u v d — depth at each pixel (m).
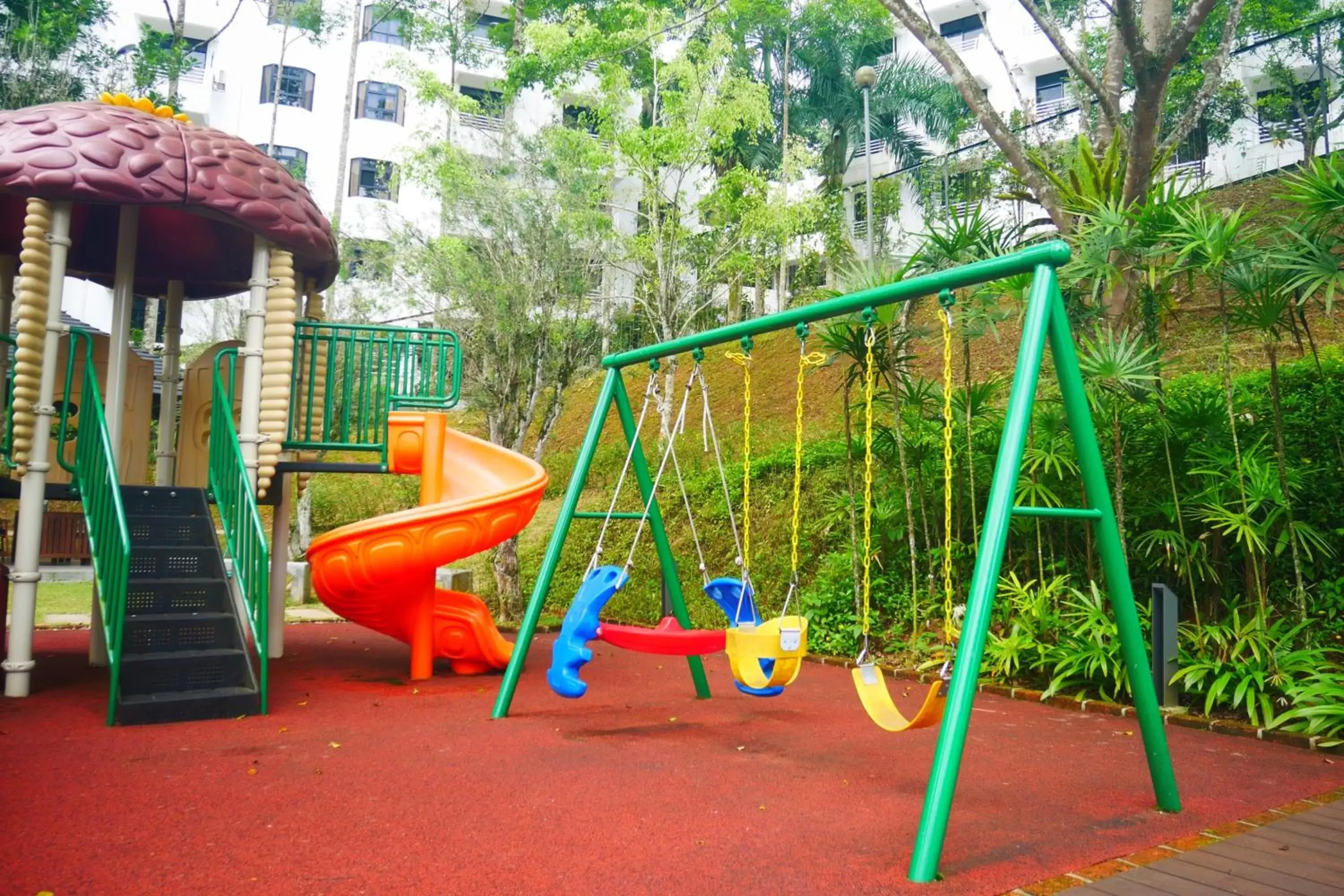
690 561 10.39
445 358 7.44
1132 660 3.38
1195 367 8.70
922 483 7.29
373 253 11.34
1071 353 3.31
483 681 6.40
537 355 10.07
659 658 7.77
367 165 24.41
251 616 5.14
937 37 8.63
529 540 12.91
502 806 3.26
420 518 6.02
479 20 25.97
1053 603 6.41
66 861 2.65
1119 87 8.57
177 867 2.61
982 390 6.79
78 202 6.14
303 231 6.12
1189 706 5.21
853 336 6.63
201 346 20.83
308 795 3.38
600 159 11.58
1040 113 23.56
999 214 16.92
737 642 4.31
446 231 11.09
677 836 2.93
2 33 12.88
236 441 5.60
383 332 6.93
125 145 5.43
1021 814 3.25
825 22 22.98
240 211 5.72
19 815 3.11
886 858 2.74
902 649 7.31
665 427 5.66
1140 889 2.50
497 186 10.30
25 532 5.51
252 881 2.50
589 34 13.69
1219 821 3.19
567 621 4.60
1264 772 3.93
